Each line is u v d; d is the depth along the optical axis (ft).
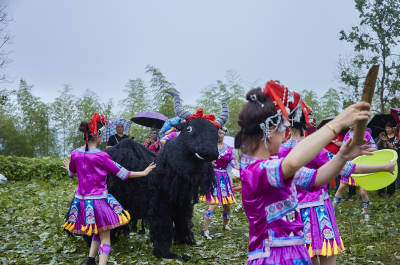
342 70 42.52
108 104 72.74
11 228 20.84
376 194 30.86
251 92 6.68
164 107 60.39
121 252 17.49
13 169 42.47
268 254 6.45
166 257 16.56
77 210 14.49
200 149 15.12
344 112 5.32
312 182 6.46
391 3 40.22
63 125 74.08
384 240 18.79
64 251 17.21
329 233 10.52
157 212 16.75
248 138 6.69
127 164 17.88
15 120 78.23
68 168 15.21
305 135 10.46
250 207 6.59
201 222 24.17
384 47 40.78
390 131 29.94
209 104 66.59
